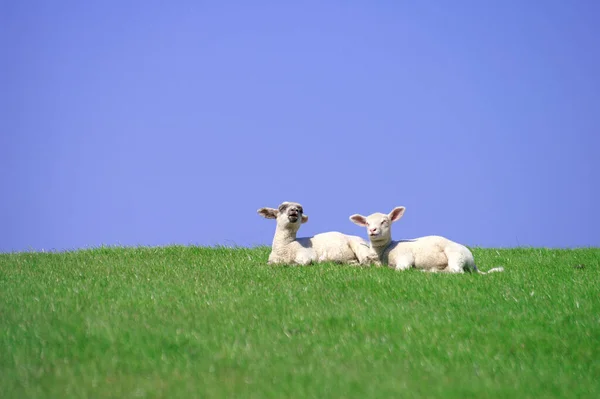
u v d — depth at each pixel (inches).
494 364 516.4
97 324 579.5
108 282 786.8
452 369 504.7
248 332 577.6
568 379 492.4
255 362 504.4
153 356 513.0
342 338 562.3
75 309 637.9
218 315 623.8
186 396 438.0
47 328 572.7
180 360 506.0
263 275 833.5
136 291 725.9
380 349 538.9
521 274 844.6
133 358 507.2
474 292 721.0
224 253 1101.7
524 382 482.6
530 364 522.0
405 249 878.4
